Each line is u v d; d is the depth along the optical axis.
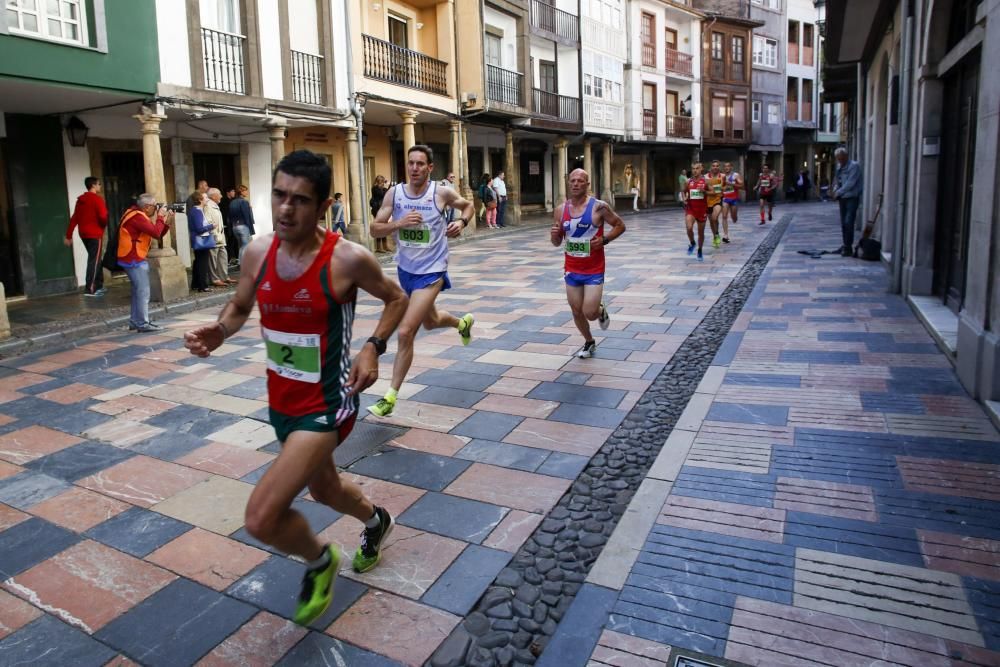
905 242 8.85
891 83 11.16
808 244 15.47
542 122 25.22
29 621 2.92
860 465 4.01
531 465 4.27
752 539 3.29
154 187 11.05
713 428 4.68
